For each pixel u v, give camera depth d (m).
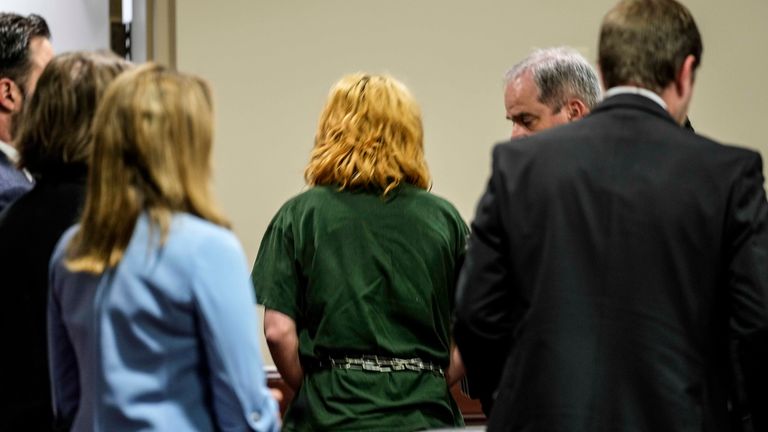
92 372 5.12
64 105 5.70
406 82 11.36
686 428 5.29
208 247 5.09
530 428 5.38
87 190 5.21
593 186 5.44
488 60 11.41
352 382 6.84
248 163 11.25
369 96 7.09
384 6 11.31
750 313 5.28
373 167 7.01
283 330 6.98
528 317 5.44
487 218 5.57
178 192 5.12
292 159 11.28
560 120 7.44
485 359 5.75
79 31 11.43
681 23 5.55
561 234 5.41
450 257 7.05
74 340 5.24
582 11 11.47
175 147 5.15
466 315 5.60
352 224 6.96
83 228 5.16
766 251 5.34
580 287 5.38
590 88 7.48
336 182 7.07
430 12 11.36
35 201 5.73
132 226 5.11
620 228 5.38
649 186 5.40
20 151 5.78
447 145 11.41
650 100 5.57
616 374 5.32
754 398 5.45
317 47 11.27
